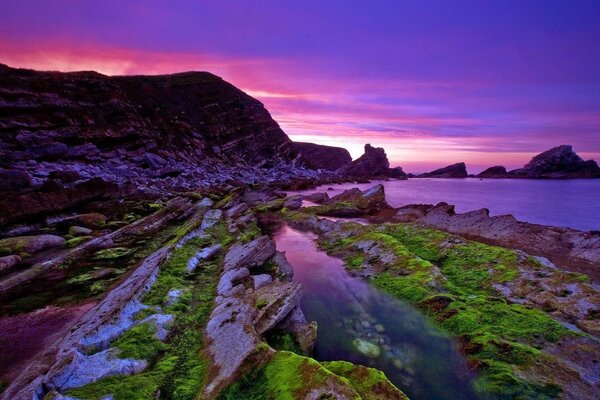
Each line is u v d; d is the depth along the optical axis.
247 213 30.30
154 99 85.19
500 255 15.78
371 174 125.50
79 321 10.43
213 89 108.00
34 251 17.30
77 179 31.66
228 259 16.48
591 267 16.36
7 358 8.82
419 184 97.25
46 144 41.28
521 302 12.14
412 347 10.48
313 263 18.81
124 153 56.16
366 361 9.86
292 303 11.02
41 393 6.82
